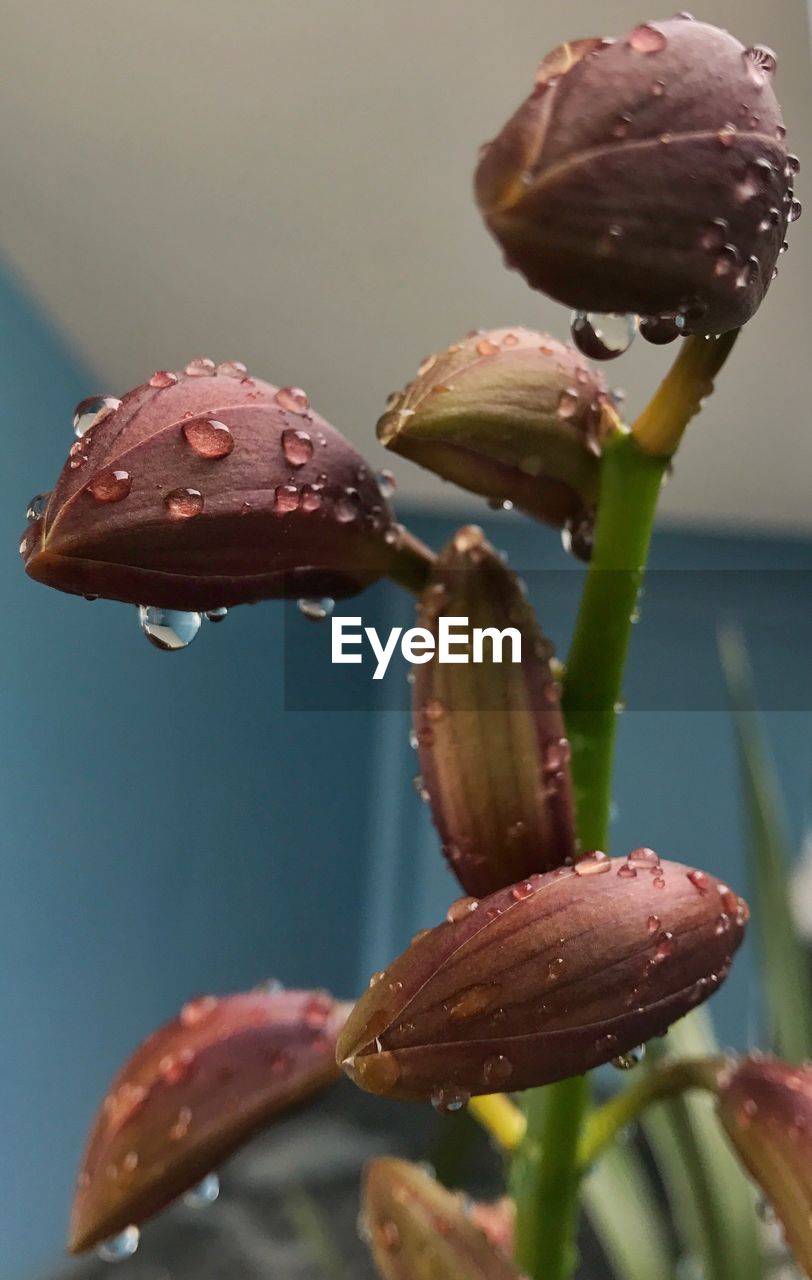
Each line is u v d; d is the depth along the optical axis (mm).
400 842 504
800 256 267
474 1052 84
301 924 458
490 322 321
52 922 304
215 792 407
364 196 274
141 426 93
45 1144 300
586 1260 256
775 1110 98
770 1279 177
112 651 345
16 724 287
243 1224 297
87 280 315
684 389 100
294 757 464
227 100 247
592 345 101
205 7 223
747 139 81
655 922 88
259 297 320
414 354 342
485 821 97
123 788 347
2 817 279
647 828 456
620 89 78
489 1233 131
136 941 354
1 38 237
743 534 464
